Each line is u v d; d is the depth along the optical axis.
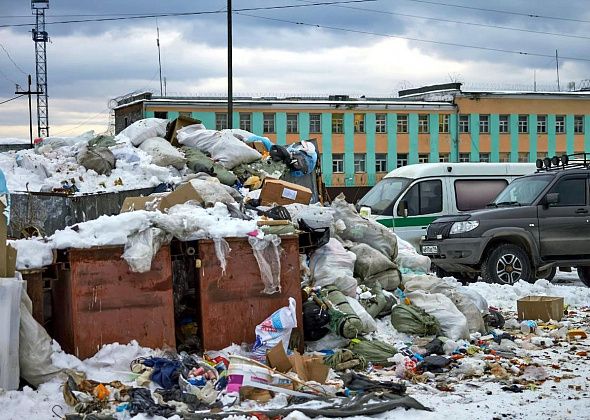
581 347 10.10
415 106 59.31
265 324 8.45
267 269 8.73
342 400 7.25
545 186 16.17
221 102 53.12
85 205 11.72
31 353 7.36
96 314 8.02
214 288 8.59
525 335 10.76
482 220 15.82
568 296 14.07
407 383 8.22
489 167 19.77
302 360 7.95
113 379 7.67
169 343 8.27
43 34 53.66
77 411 6.86
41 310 7.98
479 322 10.48
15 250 7.55
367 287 10.33
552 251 15.91
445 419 6.78
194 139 13.27
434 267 17.27
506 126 61.38
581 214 16.02
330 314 9.04
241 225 8.76
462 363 8.74
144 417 6.67
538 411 7.08
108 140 13.23
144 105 51.59
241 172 12.75
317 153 14.13
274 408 7.09
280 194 10.86
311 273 9.77
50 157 13.11
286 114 56.28
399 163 59.31
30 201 11.55
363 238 10.89
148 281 8.23
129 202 9.85
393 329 9.88
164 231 8.32
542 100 61.78
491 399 7.54
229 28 27.94
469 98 60.44
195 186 9.94
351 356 8.55
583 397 7.62
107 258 8.09
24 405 6.83
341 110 57.56
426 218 19.06
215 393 7.30
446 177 19.33
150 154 12.80
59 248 8.01
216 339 8.55
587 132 62.94
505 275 15.80
